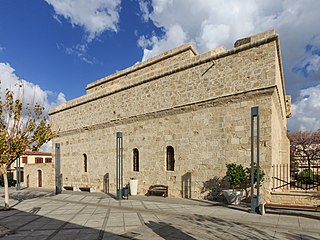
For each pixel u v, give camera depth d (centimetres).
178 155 1359
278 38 1073
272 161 1034
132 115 1664
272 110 1062
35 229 726
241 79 1158
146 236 622
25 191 2061
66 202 1281
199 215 850
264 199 1003
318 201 881
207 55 1319
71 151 2167
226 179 1145
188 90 1366
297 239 573
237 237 598
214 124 1225
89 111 2038
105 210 1014
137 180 1541
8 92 1134
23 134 1157
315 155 2736
